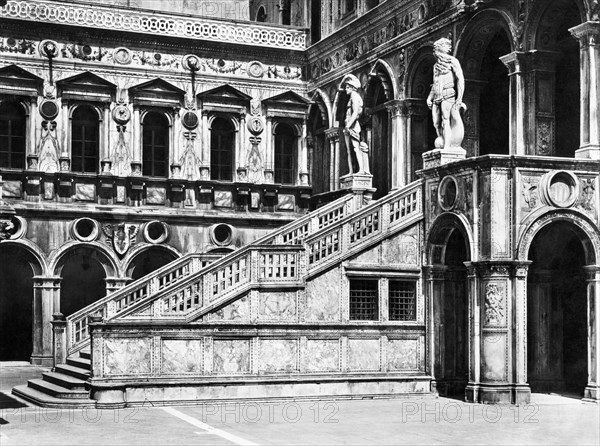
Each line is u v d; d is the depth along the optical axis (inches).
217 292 1042.7
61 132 1569.9
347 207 1333.7
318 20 1701.5
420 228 1105.4
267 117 1676.9
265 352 1037.8
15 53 1552.7
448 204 1050.7
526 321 993.5
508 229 978.1
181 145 1630.2
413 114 1387.8
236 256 1046.4
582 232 992.2
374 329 1076.5
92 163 1594.5
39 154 1556.3
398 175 1391.5
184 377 1009.5
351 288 1089.4
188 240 1610.5
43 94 1562.5
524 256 976.3
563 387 1080.8
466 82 1255.5
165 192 1614.2
